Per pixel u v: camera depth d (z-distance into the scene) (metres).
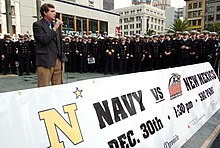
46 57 2.76
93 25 27.23
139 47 9.16
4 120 1.10
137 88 2.07
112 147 1.63
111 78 1.83
